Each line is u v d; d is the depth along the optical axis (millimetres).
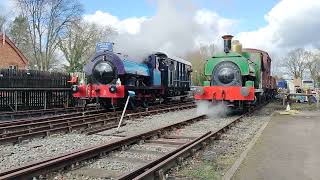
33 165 7207
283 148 9906
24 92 22219
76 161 8055
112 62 20766
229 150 10180
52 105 24641
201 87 18984
